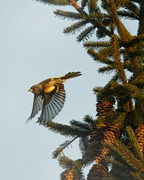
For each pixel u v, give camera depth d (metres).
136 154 8.99
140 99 9.80
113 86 9.84
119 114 10.38
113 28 12.55
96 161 9.52
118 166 8.61
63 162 10.30
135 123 10.27
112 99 10.92
